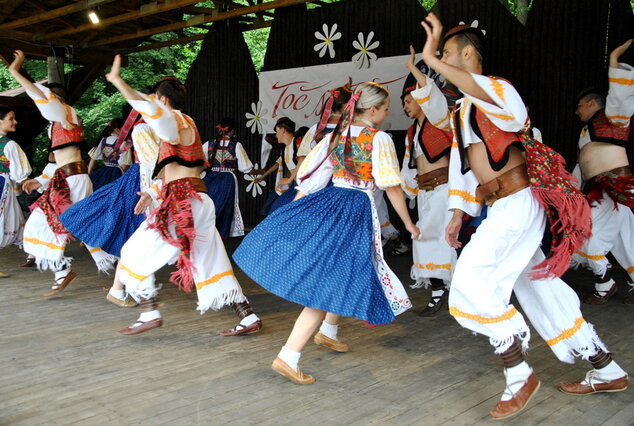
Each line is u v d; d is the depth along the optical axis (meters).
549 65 5.98
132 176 3.91
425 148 3.77
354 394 2.48
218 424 2.17
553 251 2.26
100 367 2.74
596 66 5.73
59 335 3.24
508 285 2.25
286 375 2.57
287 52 7.89
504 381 2.65
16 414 2.22
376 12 7.04
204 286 3.17
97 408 2.29
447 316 3.80
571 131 5.89
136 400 2.37
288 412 2.29
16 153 4.81
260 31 14.70
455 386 2.59
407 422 2.22
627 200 3.87
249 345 3.12
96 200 3.88
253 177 8.48
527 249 2.28
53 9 8.38
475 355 3.02
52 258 4.02
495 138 2.18
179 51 15.23
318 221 2.57
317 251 2.52
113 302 3.80
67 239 4.02
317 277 2.50
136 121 3.73
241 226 6.01
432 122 3.54
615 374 2.43
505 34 6.19
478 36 2.36
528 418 2.26
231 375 2.67
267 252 2.55
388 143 2.60
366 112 2.64
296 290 2.49
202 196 3.14
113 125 6.73
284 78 7.91
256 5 7.48
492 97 2.06
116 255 3.88
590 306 4.10
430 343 3.22
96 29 9.09
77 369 2.71
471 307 2.21
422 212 3.84
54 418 2.19
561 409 2.34
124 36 9.09
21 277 4.75
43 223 4.04
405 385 2.59
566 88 5.90
